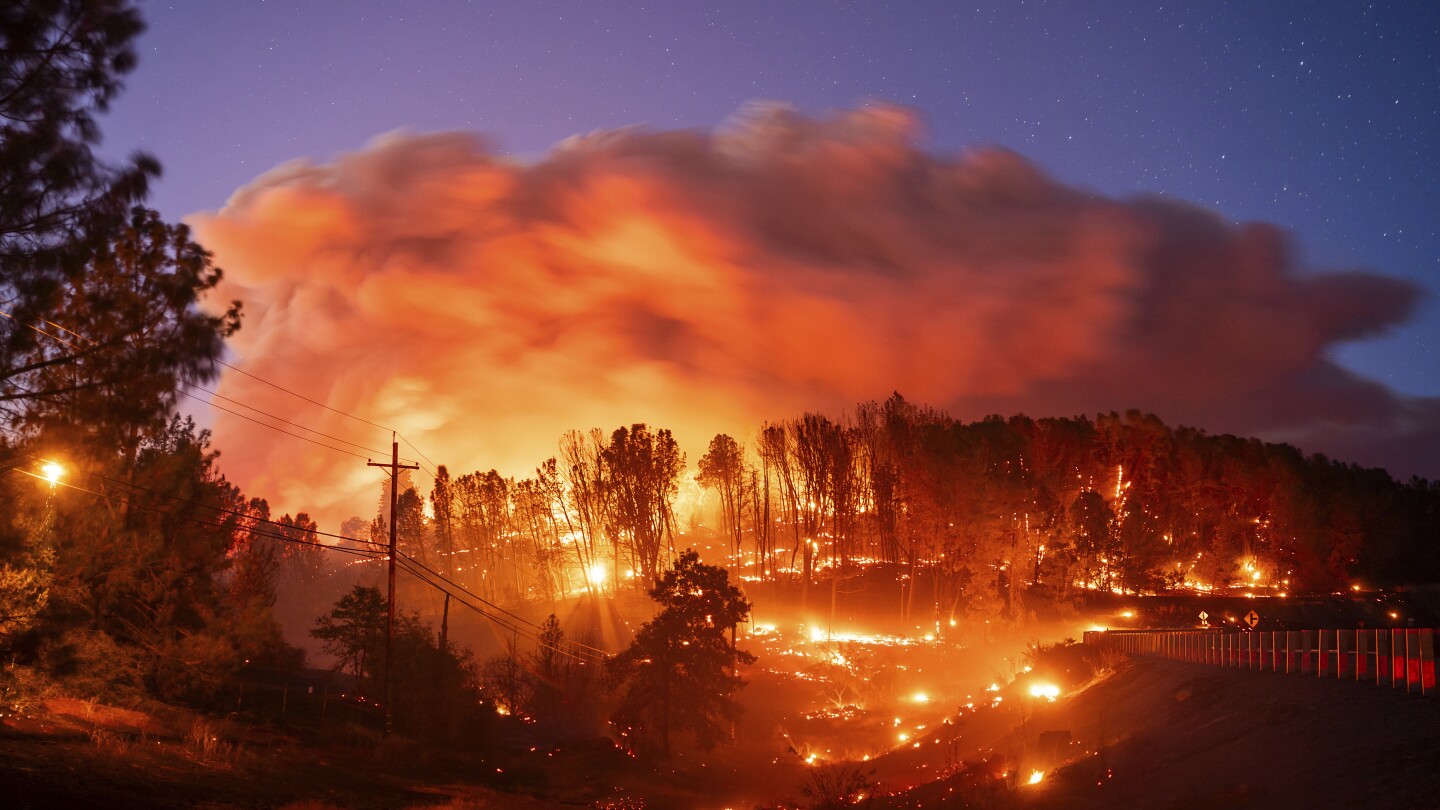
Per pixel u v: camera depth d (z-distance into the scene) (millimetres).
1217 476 106500
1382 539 102688
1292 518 100375
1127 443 106625
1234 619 76812
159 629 30641
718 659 51219
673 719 50906
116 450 16578
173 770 21844
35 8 14305
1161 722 23750
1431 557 110625
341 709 44188
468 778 34656
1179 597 88688
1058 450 101875
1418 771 12297
